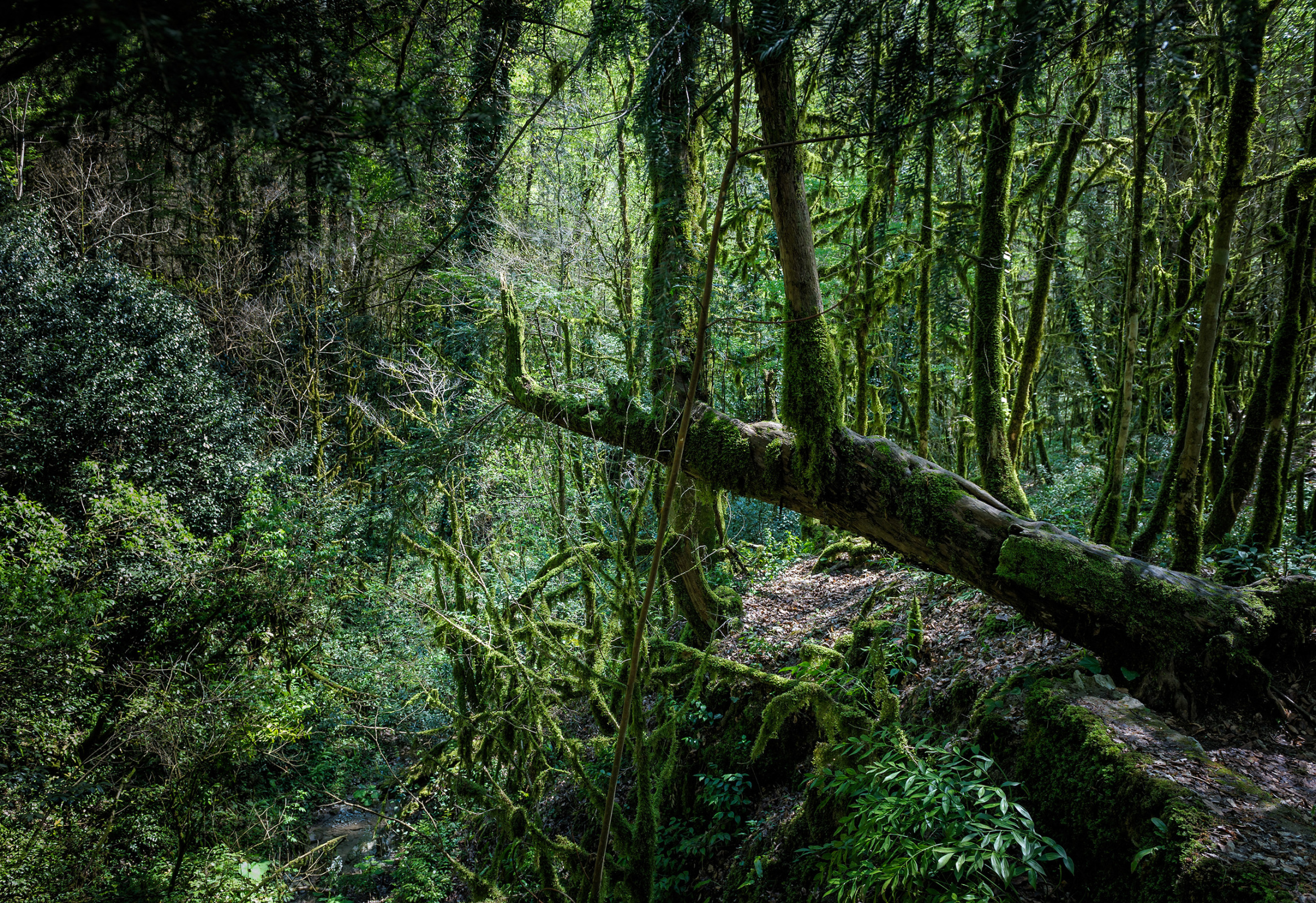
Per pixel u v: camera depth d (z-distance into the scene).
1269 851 3.16
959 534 5.38
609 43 3.84
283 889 8.80
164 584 9.98
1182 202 7.78
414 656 11.74
